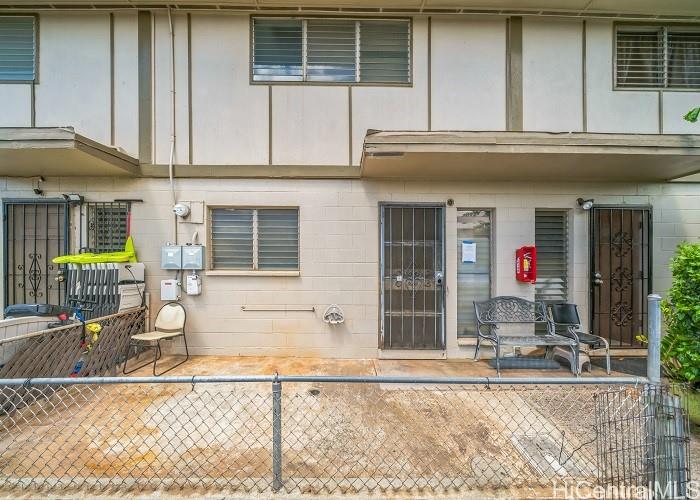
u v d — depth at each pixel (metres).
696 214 5.20
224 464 2.50
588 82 5.14
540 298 5.25
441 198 5.03
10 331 3.24
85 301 4.48
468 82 5.07
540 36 5.10
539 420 3.13
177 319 4.74
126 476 2.36
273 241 5.14
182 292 4.97
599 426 2.52
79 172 4.80
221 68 5.00
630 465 2.22
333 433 2.92
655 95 5.17
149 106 4.99
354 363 4.75
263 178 5.00
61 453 2.63
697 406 2.84
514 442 2.79
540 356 4.85
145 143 4.99
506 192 5.07
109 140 5.01
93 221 5.02
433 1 4.73
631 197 5.16
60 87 5.00
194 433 2.93
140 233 4.98
